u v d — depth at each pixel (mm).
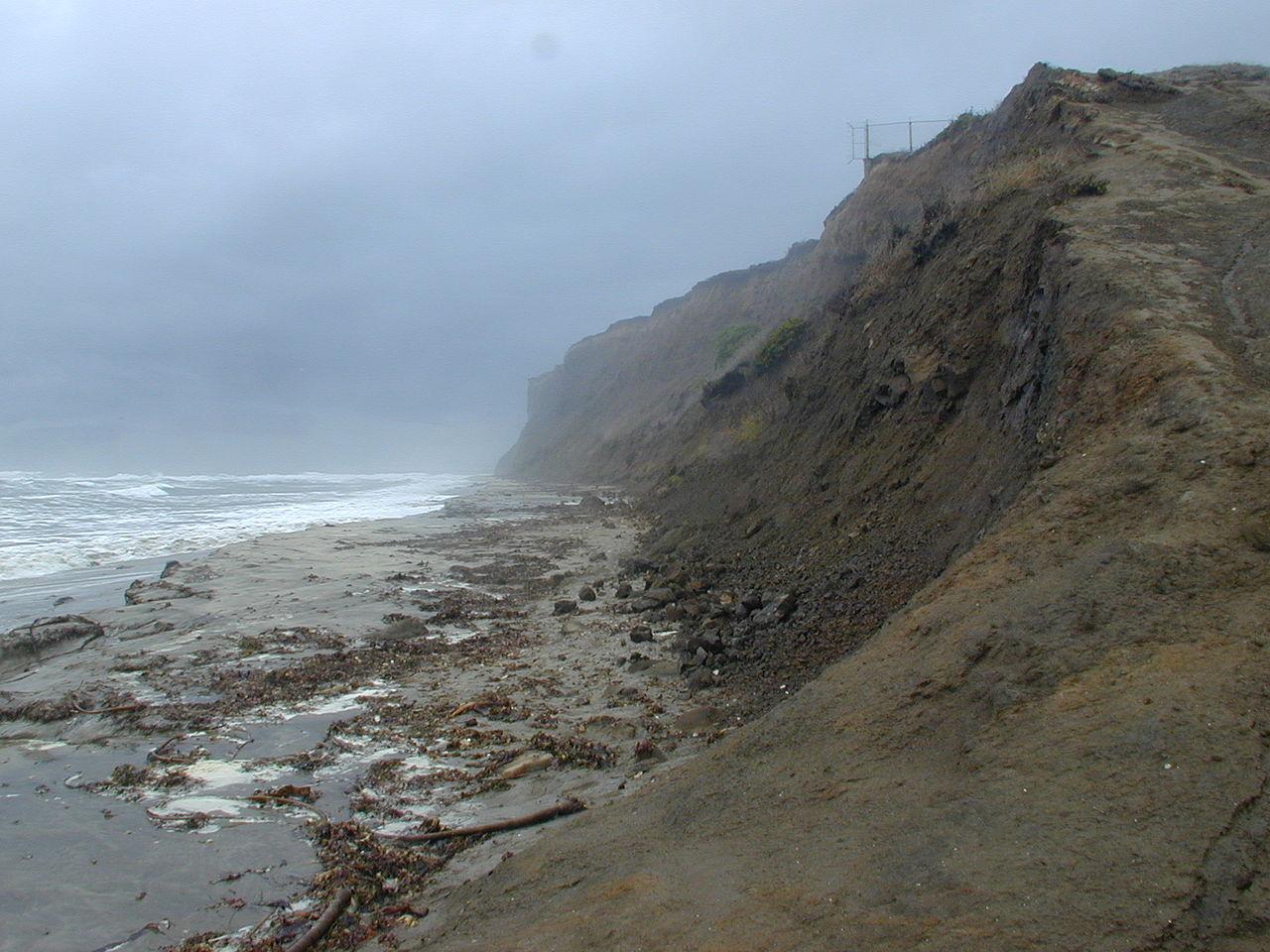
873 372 13312
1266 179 11281
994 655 4066
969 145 25344
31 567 17141
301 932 4113
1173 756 2998
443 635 10414
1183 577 3965
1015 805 3105
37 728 7418
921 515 9070
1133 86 17484
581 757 6176
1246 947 2314
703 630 9359
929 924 2658
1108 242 8539
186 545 20625
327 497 42031
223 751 6676
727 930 2967
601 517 25875
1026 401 7965
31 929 4152
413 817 5402
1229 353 6047
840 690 4641
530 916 3664
